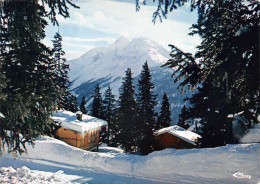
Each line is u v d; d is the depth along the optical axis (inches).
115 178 388.5
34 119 333.4
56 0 272.8
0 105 281.7
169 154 388.8
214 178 319.6
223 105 434.0
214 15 280.2
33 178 340.8
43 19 346.0
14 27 286.8
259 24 249.0
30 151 479.2
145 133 1318.9
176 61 332.2
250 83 253.4
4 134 303.3
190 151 373.4
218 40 278.4
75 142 968.3
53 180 348.2
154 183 359.6
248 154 309.0
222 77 294.4
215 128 498.0
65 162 456.4
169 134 858.1
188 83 336.8
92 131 1109.7
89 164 443.2
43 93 327.6
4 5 276.1
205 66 320.8
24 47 318.3
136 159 424.5
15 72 311.9
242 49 249.0
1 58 281.0
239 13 271.1
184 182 342.0
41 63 346.6
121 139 1438.2
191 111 663.8
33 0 289.0
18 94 284.2
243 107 300.8
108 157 447.5
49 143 502.0
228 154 324.2
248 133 361.7
